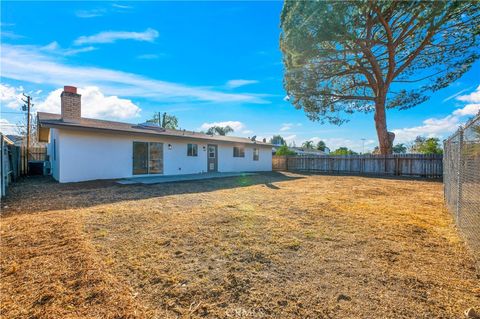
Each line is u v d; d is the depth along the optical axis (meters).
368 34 14.43
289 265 2.67
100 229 3.84
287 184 10.48
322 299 2.03
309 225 4.21
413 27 13.80
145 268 2.56
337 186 9.88
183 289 2.17
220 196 7.10
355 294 2.10
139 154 11.81
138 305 1.93
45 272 2.43
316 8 12.97
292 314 1.83
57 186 8.55
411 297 2.06
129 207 5.44
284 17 15.72
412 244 3.34
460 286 2.25
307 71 15.75
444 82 15.88
